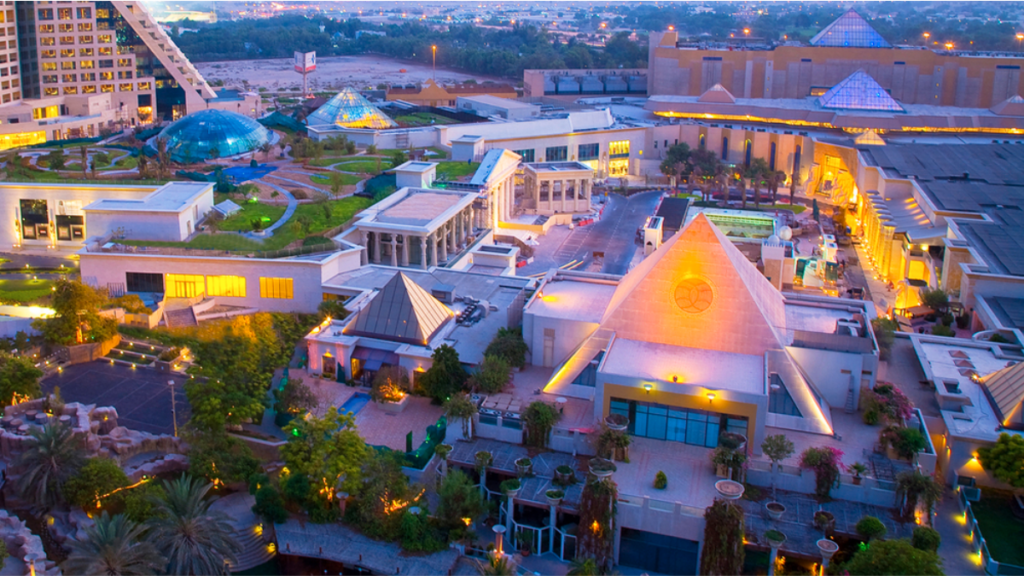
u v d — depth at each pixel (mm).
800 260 189875
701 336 114250
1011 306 147750
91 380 124875
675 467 100812
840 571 85250
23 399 113375
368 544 92750
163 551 82062
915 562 79750
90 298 132625
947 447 105438
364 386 128375
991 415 109000
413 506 94812
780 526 90875
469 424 107438
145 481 100188
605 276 140375
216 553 83438
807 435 107125
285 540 92625
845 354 111625
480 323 138625
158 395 121312
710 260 112125
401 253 180625
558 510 95062
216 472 100938
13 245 183375
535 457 103562
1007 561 90375
